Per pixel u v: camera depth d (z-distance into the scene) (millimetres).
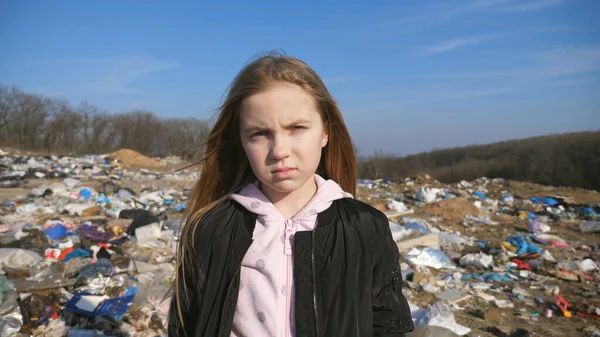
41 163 19734
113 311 4012
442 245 7727
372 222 1454
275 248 1352
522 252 7328
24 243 6309
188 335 1407
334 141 1559
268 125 1248
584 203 12703
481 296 5320
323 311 1292
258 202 1423
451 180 32031
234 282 1340
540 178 26297
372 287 1407
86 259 5527
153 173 18547
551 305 5156
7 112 38250
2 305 4125
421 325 3908
